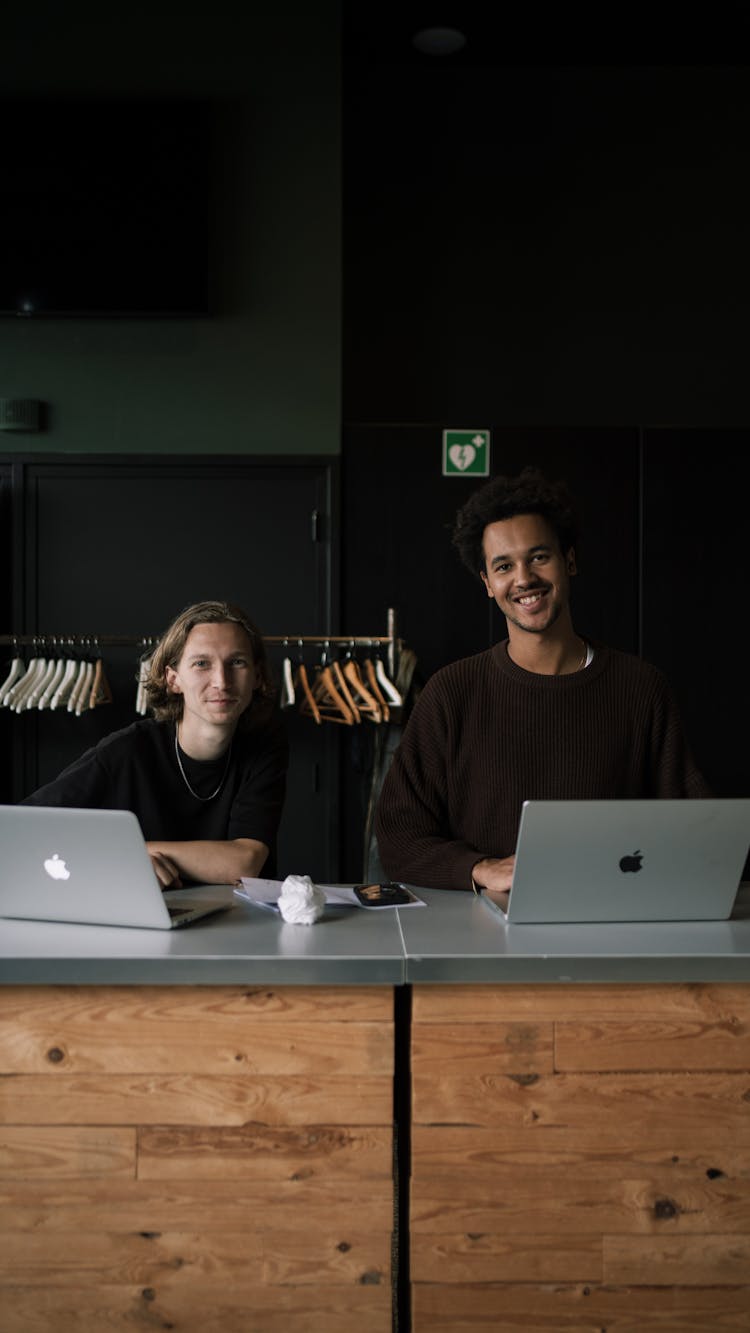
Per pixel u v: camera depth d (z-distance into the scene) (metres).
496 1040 1.63
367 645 3.84
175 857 2.18
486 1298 1.63
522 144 4.44
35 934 1.73
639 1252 1.63
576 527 2.33
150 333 3.91
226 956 1.59
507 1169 1.63
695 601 4.02
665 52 4.35
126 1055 1.63
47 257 3.81
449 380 4.42
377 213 4.43
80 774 2.34
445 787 2.36
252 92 3.92
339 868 3.89
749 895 2.06
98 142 3.82
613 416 4.41
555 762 2.29
